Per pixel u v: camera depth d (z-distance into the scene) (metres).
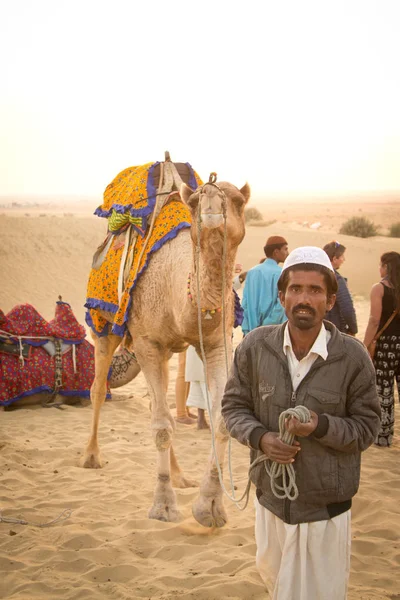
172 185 5.80
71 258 32.69
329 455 2.92
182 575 4.38
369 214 131.75
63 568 4.55
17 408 9.45
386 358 7.33
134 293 5.48
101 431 8.27
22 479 6.38
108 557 4.70
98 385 6.81
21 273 29.88
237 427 3.03
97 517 5.43
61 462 6.96
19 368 9.33
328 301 2.99
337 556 2.96
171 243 5.37
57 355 9.52
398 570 4.46
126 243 5.90
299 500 2.94
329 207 161.38
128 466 6.82
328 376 2.92
